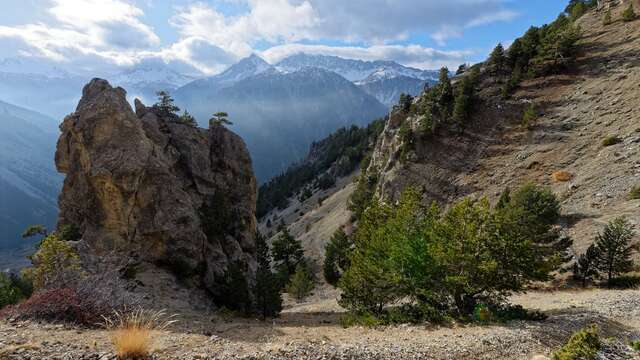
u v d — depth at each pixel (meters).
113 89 40.03
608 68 90.88
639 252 41.50
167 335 14.98
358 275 28.94
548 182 70.50
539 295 36.22
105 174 35.78
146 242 36.56
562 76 97.19
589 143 74.00
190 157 48.47
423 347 14.82
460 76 119.88
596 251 39.75
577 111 84.38
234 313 31.31
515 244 22.14
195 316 24.83
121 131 37.91
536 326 18.61
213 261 40.84
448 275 22.81
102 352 11.52
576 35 100.50
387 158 116.31
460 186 83.00
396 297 27.84
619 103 78.94
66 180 39.38
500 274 22.09
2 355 10.74
